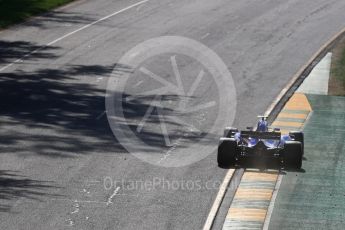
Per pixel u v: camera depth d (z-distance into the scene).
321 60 140.50
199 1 181.75
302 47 149.25
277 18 169.25
